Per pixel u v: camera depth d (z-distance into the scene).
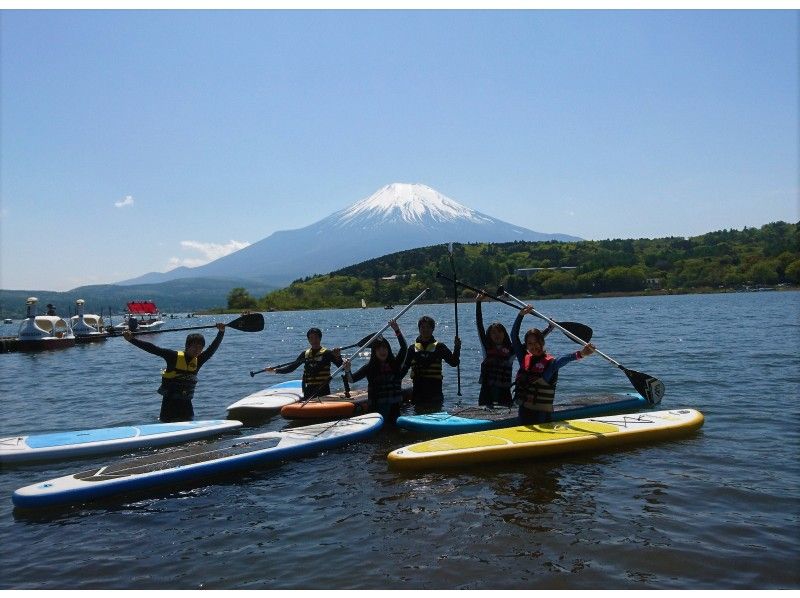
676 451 6.96
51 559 4.63
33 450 7.30
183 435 7.98
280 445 7.18
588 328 8.81
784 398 9.84
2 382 17.17
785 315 36.53
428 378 9.73
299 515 5.36
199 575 4.31
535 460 6.77
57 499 5.73
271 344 30.56
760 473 6.07
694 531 4.75
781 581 4.00
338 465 6.86
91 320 42.25
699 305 62.28
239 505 5.67
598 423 7.78
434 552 4.53
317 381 9.77
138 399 12.40
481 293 9.45
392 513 5.32
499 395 9.13
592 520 5.01
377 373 8.88
